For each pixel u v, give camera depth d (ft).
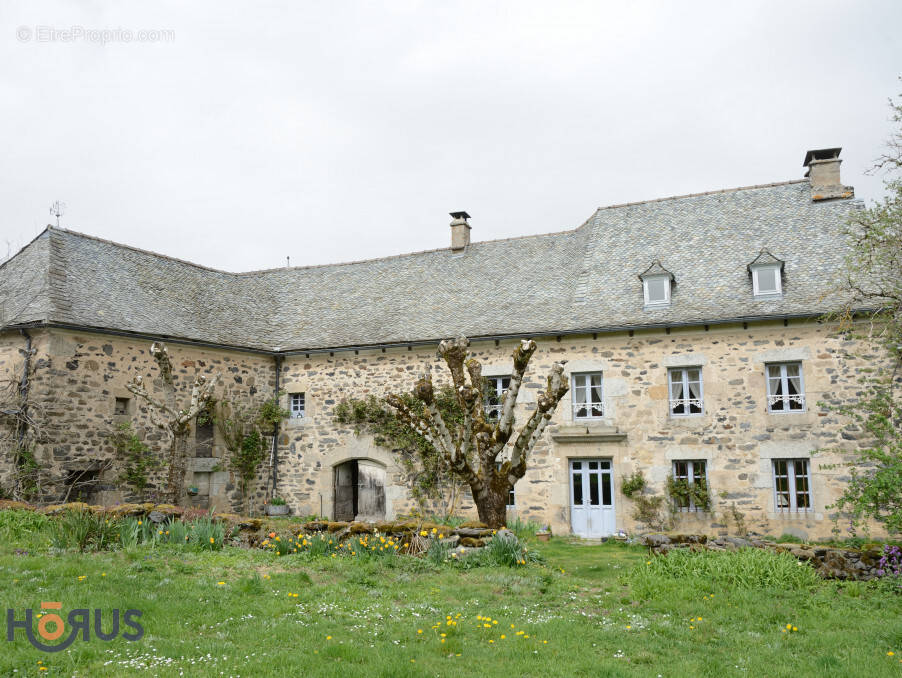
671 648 18.20
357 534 29.68
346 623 18.94
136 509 30.89
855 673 16.46
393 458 48.67
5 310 42.32
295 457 51.78
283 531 30.25
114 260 50.08
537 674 15.71
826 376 40.65
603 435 43.78
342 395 51.06
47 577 20.80
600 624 20.12
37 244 46.93
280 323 56.90
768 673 16.46
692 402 43.52
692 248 48.83
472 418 33.04
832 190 48.03
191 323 49.65
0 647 15.19
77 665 14.67
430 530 29.32
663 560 27.27
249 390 51.24
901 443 32.68
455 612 20.51
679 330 43.75
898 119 32.07
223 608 19.36
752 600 23.07
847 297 40.06
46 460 38.68
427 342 48.26
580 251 53.42
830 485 39.70
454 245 58.70
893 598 23.80
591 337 45.42
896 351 34.19
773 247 46.37
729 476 41.60
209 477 47.91
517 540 29.17
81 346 41.27
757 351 42.16
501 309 50.03
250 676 14.56
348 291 58.65
